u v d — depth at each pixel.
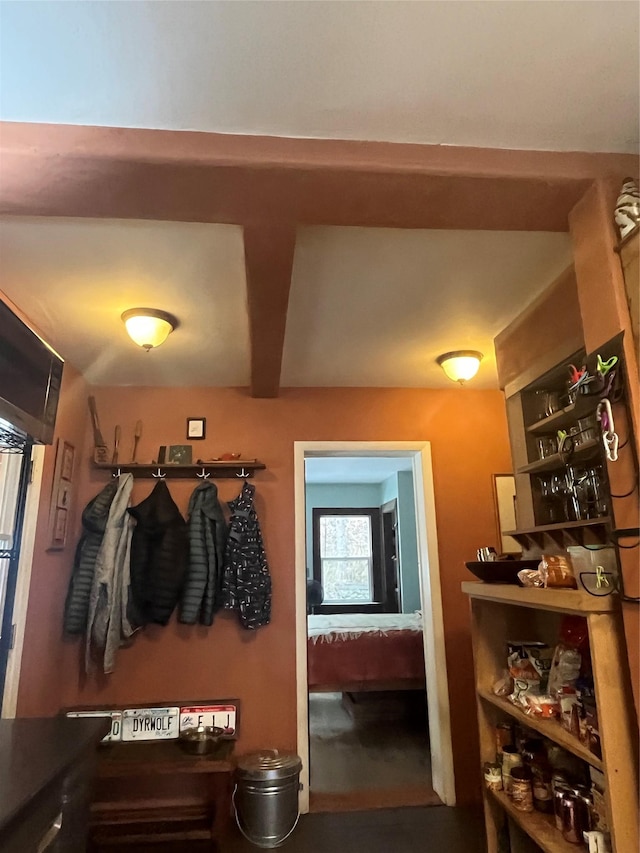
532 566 2.12
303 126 1.43
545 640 2.35
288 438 3.41
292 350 2.91
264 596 3.09
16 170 1.43
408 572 6.46
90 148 1.39
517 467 2.48
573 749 1.59
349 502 7.68
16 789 1.08
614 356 1.44
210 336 2.70
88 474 3.24
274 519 3.30
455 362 2.97
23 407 1.77
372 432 3.47
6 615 1.97
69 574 3.05
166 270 2.08
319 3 1.10
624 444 1.40
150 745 2.82
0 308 1.63
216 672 3.07
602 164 1.55
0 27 1.14
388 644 4.36
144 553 3.02
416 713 4.82
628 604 1.37
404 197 1.57
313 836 2.71
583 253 1.59
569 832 1.71
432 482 3.43
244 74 1.27
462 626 3.26
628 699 1.44
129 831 2.60
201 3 1.10
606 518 1.76
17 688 2.39
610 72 1.28
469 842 2.62
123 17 1.12
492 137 1.48
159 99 1.33
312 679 4.23
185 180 1.48
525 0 1.10
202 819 2.71
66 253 1.96
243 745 3.00
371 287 2.26
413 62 1.24
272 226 1.67
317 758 3.79
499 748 2.23
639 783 1.38
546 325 2.26
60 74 1.26
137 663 3.04
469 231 1.89
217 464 3.22
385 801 3.07
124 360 3.00
